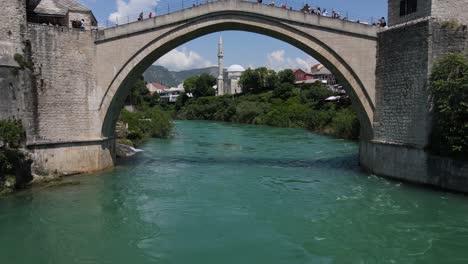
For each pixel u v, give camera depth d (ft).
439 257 41.57
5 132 62.75
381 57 75.77
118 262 40.45
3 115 65.10
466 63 62.08
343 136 151.12
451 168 62.49
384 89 75.25
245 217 53.93
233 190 68.18
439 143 64.18
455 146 60.85
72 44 75.20
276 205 59.26
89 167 78.64
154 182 73.56
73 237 46.73
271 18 79.66
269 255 42.14
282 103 262.47
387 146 74.64
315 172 83.66
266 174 81.76
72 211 55.77
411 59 69.10
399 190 65.98
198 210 56.80
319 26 78.33
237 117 275.80
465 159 60.95
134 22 78.38
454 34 66.13
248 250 43.32
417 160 67.92
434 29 65.51
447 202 58.49
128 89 86.02
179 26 79.87
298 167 89.71
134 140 135.13
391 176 73.92
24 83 68.08
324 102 217.56
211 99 336.08
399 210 56.08
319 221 52.37
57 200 60.64
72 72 75.41
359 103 79.87
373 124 78.33
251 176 79.82
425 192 63.93
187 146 130.82
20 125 67.00
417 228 49.37
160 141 146.41
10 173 64.03
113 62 78.64
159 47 80.07
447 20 67.51
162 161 98.02
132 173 81.30
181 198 62.90
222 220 52.70
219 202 60.90
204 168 88.63
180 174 81.41
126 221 52.06
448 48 66.33
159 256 41.81
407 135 70.38
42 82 71.56
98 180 73.67
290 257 41.65
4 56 65.62
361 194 64.64
